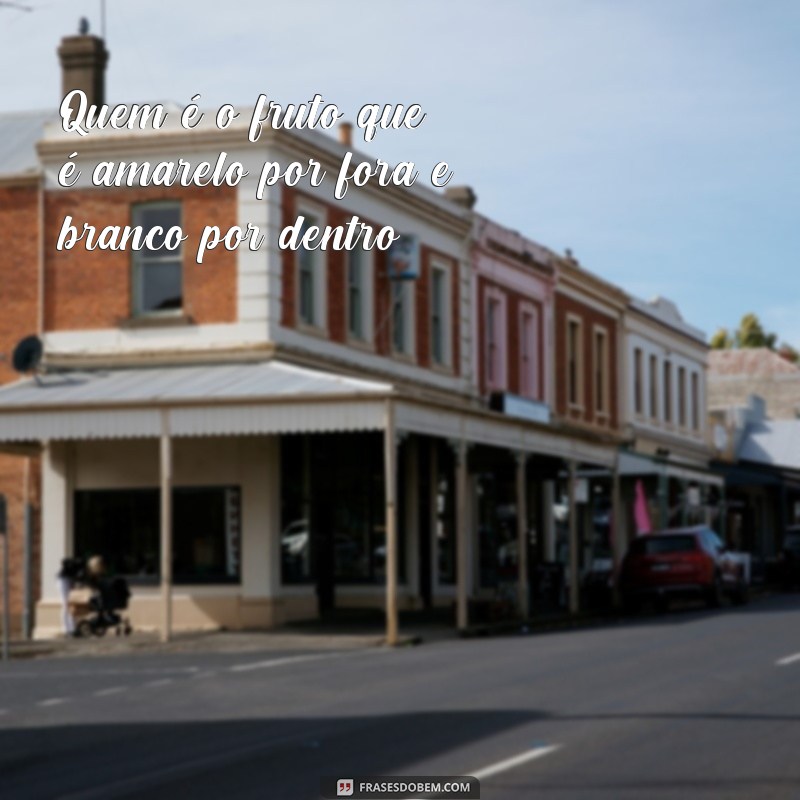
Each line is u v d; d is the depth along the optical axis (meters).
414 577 32.84
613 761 11.30
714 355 85.00
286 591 28.31
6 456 28.86
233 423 24.64
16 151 31.20
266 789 10.52
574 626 30.22
